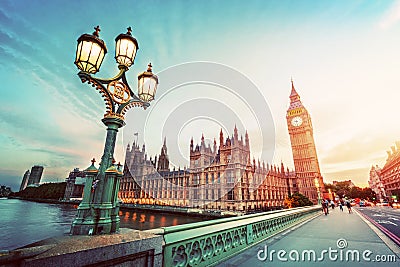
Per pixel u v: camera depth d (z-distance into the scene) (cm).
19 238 3700
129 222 4972
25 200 16575
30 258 178
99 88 325
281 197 7106
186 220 2569
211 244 459
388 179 10869
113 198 305
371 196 11650
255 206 4766
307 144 9162
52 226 4825
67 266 196
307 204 6341
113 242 245
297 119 9675
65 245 214
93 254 219
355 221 1408
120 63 351
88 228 267
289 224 1113
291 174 9369
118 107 343
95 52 304
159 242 307
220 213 2859
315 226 1132
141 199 5459
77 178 12638
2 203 12788
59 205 11450
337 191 13800
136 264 269
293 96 10588
